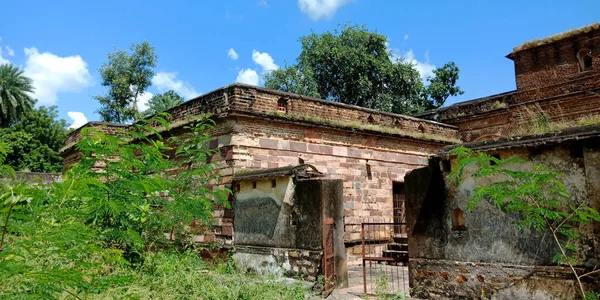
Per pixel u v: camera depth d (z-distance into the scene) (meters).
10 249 2.71
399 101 33.56
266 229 10.30
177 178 9.89
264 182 10.59
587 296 5.20
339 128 13.84
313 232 9.17
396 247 13.68
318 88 34.66
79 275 3.05
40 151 39.34
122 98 37.56
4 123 41.84
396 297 6.89
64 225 3.29
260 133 12.20
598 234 5.68
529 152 6.48
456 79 34.00
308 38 34.78
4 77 40.06
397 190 16.02
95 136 6.32
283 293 7.09
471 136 19.50
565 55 17.36
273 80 34.22
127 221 6.67
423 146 16.94
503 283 6.57
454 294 7.14
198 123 11.55
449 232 7.33
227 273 9.30
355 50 32.25
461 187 7.22
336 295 8.46
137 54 37.91
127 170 6.13
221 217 11.55
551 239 6.13
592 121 6.84
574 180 6.00
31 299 2.73
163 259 7.62
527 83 18.27
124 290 5.56
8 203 2.76
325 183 9.26
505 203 6.64
